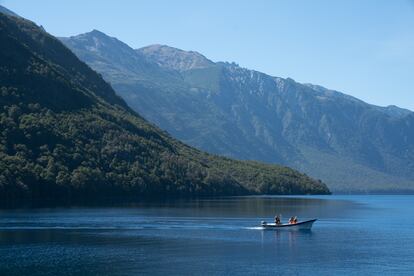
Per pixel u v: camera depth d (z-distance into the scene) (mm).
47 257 112312
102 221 172625
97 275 98562
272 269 104625
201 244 131250
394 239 144250
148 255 116188
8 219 172750
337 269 105188
